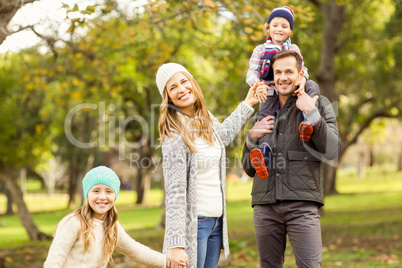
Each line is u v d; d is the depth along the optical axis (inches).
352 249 388.2
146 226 871.7
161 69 138.3
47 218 1243.8
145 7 292.0
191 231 129.5
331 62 641.0
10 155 647.8
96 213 137.5
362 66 935.7
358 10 805.9
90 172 136.1
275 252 145.1
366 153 2726.4
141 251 136.7
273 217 142.9
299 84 138.0
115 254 440.5
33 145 703.1
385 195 1264.8
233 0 290.8
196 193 131.5
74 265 132.1
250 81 154.6
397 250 364.5
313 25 698.8
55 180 2001.7
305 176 138.0
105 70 499.8
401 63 786.8
